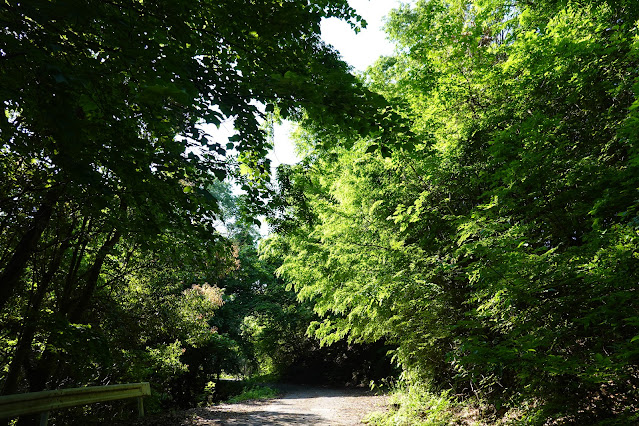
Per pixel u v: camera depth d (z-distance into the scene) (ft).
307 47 17.26
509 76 23.29
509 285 14.74
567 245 17.53
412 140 14.14
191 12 12.76
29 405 13.82
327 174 35.47
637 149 13.44
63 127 7.30
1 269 22.84
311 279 38.52
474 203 26.32
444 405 24.11
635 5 19.93
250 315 90.74
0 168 17.30
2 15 9.01
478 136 24.45
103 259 29.43
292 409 33.12
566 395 13.87
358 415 29.68
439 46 26.07
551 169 16.75
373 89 33.14
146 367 37.78
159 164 14.29
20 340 23.00
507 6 28.89
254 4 12.96
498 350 13.20
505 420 18.90
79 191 15.16
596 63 19.81
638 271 11.94
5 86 9.51
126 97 13.06
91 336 24.20
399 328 28.45
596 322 13.60
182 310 40.04
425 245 27.63
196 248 21.58
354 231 30.09
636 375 12.52
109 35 10.69
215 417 26.07
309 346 89.56
